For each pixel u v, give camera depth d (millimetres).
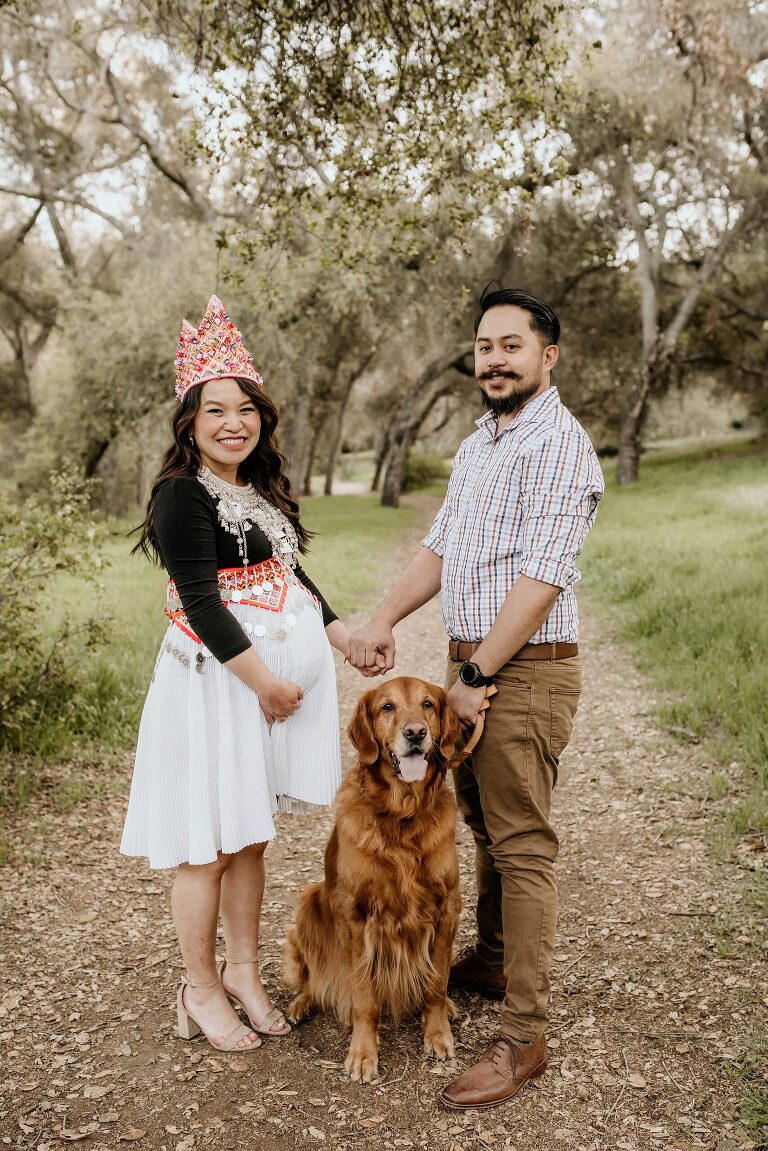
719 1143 2180
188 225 19594
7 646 4961
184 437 2590
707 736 5332
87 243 30266
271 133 5863
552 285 24844
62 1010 2891
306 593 2785
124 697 5996
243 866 2770
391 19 5473
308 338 19734
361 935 2600
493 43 5633
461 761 2600
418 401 27422
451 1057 2625
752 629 7027
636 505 18891
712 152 19719
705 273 24656
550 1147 2223
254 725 2562
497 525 2547
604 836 4195
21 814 4434
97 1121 2354
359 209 6305
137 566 11797
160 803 2529
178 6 5746
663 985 2900
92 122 21547
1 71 19547
